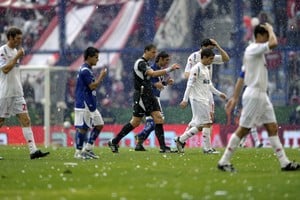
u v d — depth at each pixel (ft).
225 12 288.10
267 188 111.65
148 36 296.71
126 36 298.76
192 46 290.56
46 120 276.21
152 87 182.50
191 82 176.55
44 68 281.33
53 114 281.95
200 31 290.15
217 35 287.89
